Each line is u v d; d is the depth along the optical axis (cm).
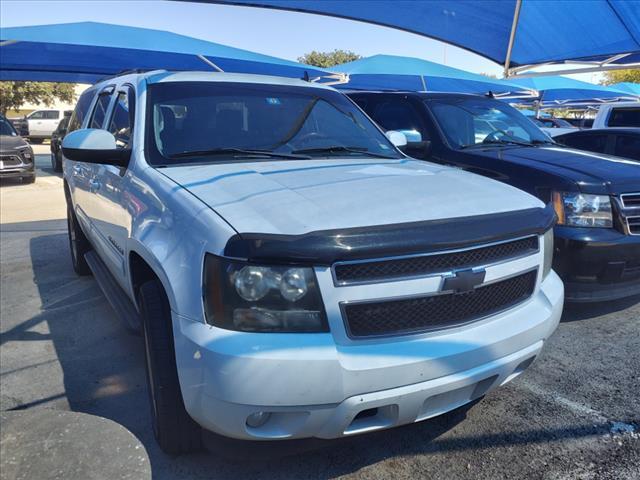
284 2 804
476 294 231
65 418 218
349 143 358
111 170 342
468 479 250
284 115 356
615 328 423
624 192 400
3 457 192
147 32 1241
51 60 1275
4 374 351
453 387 221
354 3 831
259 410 198
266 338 198
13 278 559
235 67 1337
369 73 1505
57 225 843
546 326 256
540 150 507
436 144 521
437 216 226
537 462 261
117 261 334
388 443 277
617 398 320
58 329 425
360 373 202
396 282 210
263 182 254
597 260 391
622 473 253
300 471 255
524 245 253
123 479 183
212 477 249
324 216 213
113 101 410
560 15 791
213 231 208
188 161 300
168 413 240
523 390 330
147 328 248
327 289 201
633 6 712
